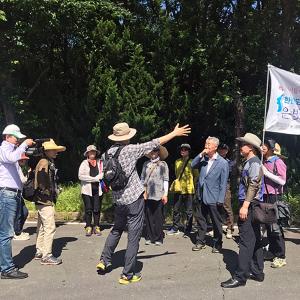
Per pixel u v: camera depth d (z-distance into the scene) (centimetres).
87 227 830
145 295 529
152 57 1073
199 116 1116
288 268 630
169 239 806
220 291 542
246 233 561
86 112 1092
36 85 1174
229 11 1128
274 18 1127
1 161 584
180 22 1081
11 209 587
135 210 570
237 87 1101
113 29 1072
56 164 1203
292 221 918
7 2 927
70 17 1017
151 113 1059
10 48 1049
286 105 686
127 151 571
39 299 519
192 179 834
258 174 557
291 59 1119
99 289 550
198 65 1071
